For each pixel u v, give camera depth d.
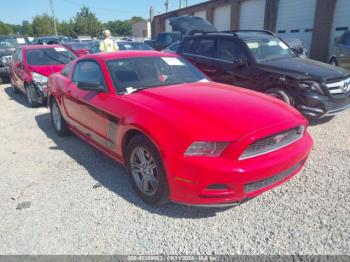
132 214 3.10
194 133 2.70
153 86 3.90
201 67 7.10
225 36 6.73
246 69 6.07
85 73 4.51
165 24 32.72
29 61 8.25
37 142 5.34
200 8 25.38
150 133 2.93
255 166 2.69
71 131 5.27
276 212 3.04
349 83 5.52
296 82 5.23
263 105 3.24
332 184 3.50
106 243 2.71
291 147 3.07
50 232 2.88
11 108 8.13
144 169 3.21
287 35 17.23
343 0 13.80
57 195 3.50
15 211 3.22
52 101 5.70
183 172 2.71
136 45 13.35
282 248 2.57
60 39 24.64
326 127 5.48
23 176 4.01
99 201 3.35
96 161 4.41
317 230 2.76
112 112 3.55
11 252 2.64
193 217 3.03
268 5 17.89
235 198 2.71
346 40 11.32
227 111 3.01
